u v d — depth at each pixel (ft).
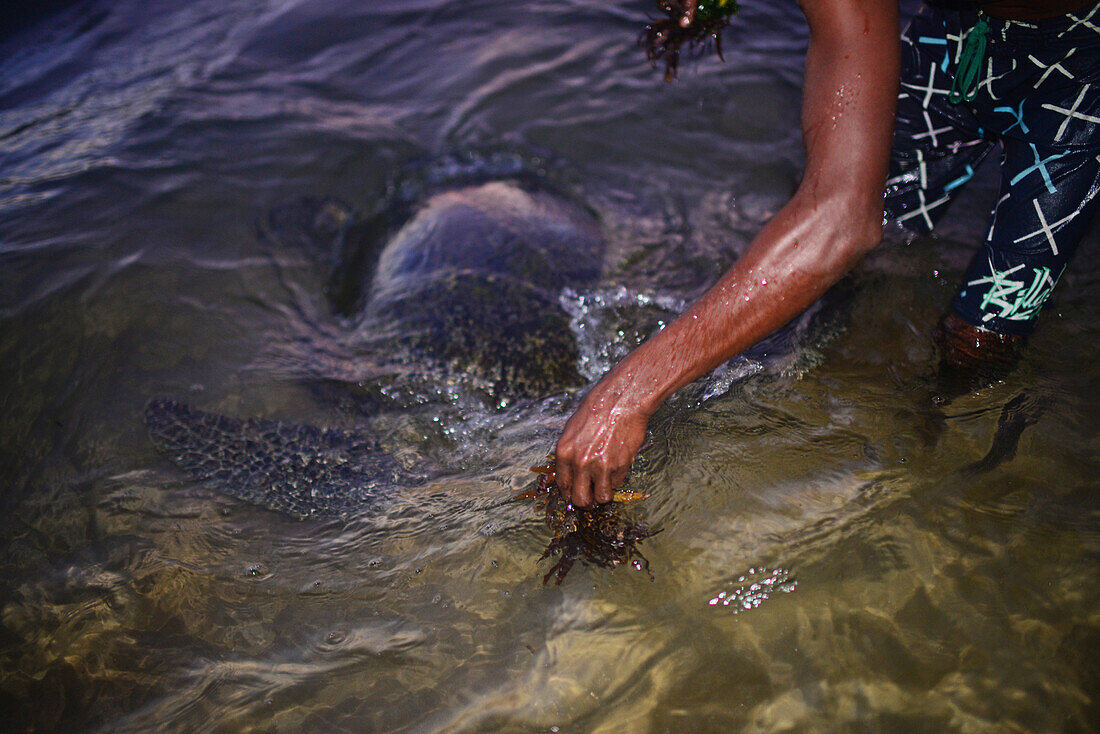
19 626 7.12
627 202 13.06
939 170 8.96
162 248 11.93
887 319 9.28
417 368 10.02
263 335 11.08
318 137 14.26
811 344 8.95
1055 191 6.99
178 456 8.91
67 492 8.53
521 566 7.06
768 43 15.57
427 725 5.95
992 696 5.65
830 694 5.82
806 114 5.72
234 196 13.12
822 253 5.47
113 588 7.39
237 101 14.83
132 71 15.49
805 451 7.76
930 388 8.23
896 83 5.51
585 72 15.51
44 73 15.39
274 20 16.83
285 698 6.26
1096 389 8.02
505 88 15.26
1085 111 6.75
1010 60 7.03
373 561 7.45
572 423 5.96
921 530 6.84
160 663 6.67
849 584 6.52
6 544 7.98
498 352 9.86
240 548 7.75
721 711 5.82
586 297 10.64
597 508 7.00
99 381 9.97
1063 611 6.10
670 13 6.85
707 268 11.39
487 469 8.43
